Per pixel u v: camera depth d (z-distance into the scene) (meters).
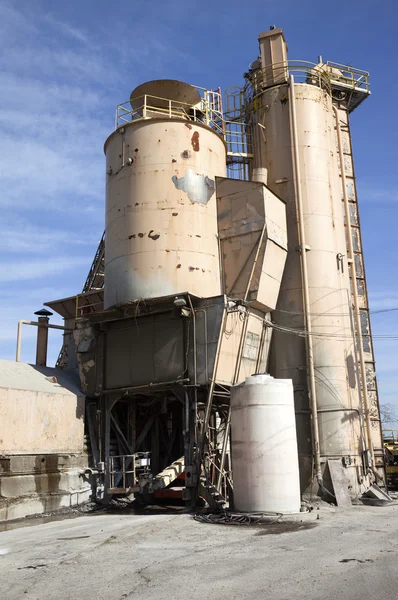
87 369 26.66
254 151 33.00
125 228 26.45
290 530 16.19
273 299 27.31
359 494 27.42
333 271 30.30
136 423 28.08
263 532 15.88
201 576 10.56
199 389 23.83
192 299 23.98
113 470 25.58
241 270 26.33
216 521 18.05
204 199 26.77
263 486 19.02
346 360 29.53
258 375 20.38
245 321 25.45
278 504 18.89
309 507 20.59
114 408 27.02
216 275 26.42
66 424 24.75
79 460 24.83
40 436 23.31
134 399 27.38
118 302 25.89
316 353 28.91
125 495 26.00
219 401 25.45
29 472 22.25
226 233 26.95
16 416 22.42
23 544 14.91
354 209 40.53
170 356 24.33
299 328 29.06
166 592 9.53
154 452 28.12
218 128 32.41
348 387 29.11
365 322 38.66
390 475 38.38
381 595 8.92
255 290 25.84
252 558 12.09
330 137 32.94
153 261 25.53
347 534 15.22
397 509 22.89
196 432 22.91
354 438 28.39
